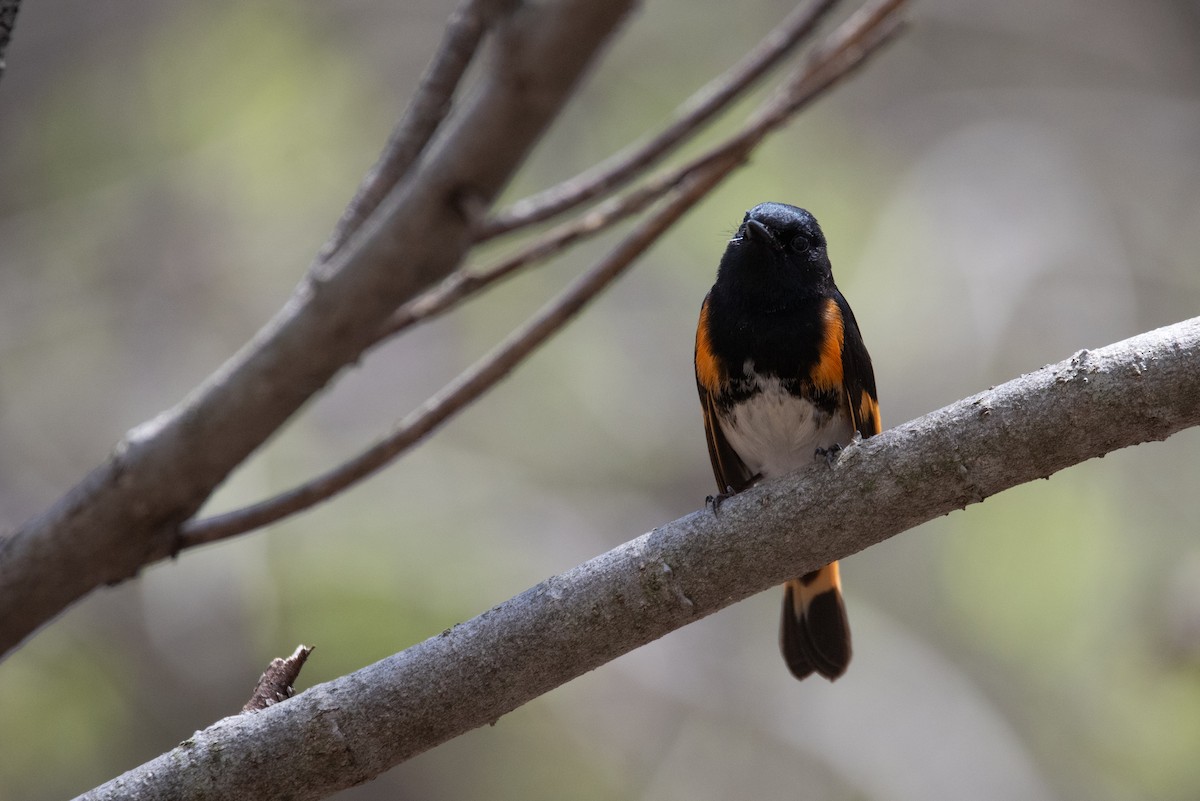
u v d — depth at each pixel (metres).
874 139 15.43
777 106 5.99
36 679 9.98
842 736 12.84
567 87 4.60
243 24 13.40
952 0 16.34
